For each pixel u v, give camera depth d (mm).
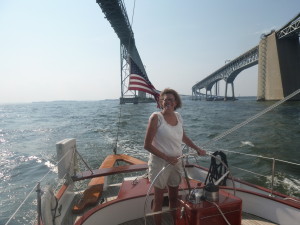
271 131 22891
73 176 4441
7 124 40188
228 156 13281
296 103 59906
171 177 2707
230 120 34656
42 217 2676
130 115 46656
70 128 28812
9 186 9633
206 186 2398
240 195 3525
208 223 2240
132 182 4035
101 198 4543
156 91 6426
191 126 28719
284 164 11477
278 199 3271
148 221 3432
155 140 2590
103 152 14266
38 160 13734
